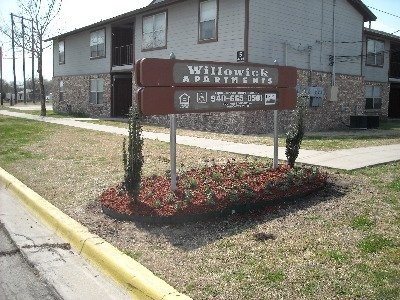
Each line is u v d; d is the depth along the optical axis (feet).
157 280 13.09
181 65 20.35
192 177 23.84
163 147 39.75
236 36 55.26
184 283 12.94
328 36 66.18
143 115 19.86
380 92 87.61
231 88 22.94
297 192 21.63
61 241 17.83
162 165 31.37
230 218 18.90
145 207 19.29
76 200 22.80
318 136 52.44
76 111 96.37
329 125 66.95
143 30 72.54
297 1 60.39
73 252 16.63
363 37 78.28
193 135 50.47
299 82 61.26
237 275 13.37
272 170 25.82
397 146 40.40
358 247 15.23
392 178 25.45
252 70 24.04
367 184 24.11
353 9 70.74
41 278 14.34
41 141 46.09
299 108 26.53
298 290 12.30
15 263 15.65
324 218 18.56
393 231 16.71
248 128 52.80
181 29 64.34
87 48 91.50
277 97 25.73
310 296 11.94
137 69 19.39
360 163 29.99
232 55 56.03
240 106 23.53
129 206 19.54
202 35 60.75
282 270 13.60
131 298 12.98
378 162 30.37
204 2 59.88
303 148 38.81
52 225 19.53
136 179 19.60
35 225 19.99
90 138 47.47
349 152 35.70
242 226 17.92
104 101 86.22
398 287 12.24
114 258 14.79
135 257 15.05
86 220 19.24
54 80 107.65
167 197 20.08
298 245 15.58
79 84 95.14
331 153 35.01
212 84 21.80
